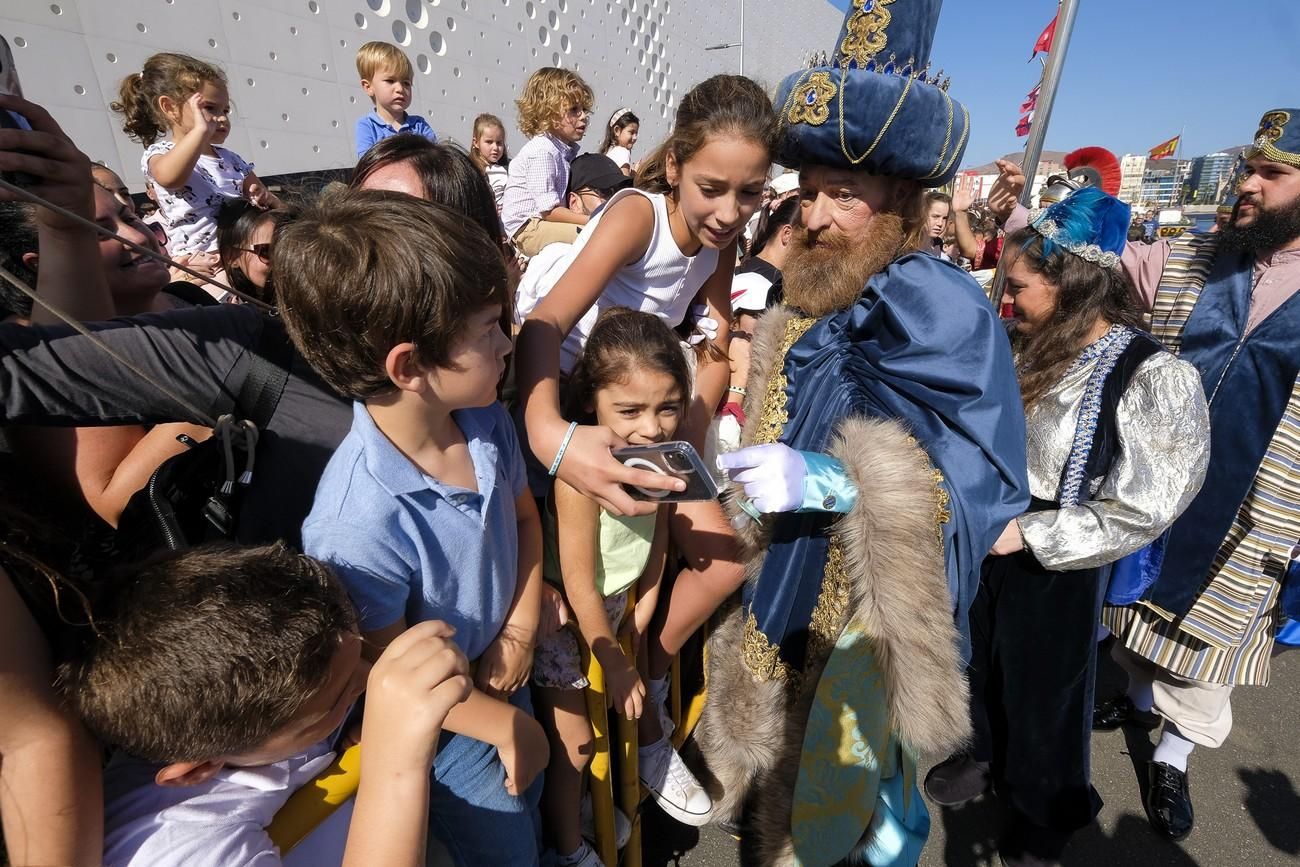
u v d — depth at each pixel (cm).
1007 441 120
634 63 1274
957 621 129
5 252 110
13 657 66
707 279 161
